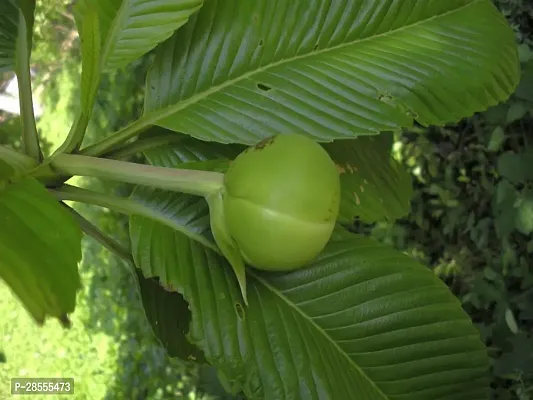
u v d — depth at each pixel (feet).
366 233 4.66
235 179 1.61
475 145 4.35
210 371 5.03
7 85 6.08
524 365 3.82
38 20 6.54
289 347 1.85
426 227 4.52
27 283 1.27
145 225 1.86
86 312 5.85
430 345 1.96
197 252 1.87
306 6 2.00
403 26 2.06
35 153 1.84
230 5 1.99
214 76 1.99
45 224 1.37
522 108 3.99
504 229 4.00
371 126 1.98
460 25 2.08
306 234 1.59
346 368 1.90
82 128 1.82
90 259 5.84
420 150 4.52
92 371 5.82
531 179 3.92
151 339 5.49
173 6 1.79
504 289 4.09
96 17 1.62
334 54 2.03
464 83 2.04
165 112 1.98
